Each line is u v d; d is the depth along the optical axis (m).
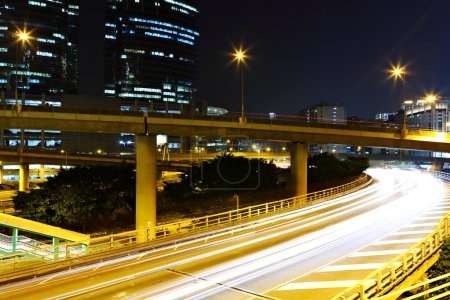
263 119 51.50
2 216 27.72
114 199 44.97
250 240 25.59
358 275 18.16
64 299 15.48
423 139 57.03
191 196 53.69
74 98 161.25
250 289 16.52
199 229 29.09
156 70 196.38
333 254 21.80
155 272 18.86
